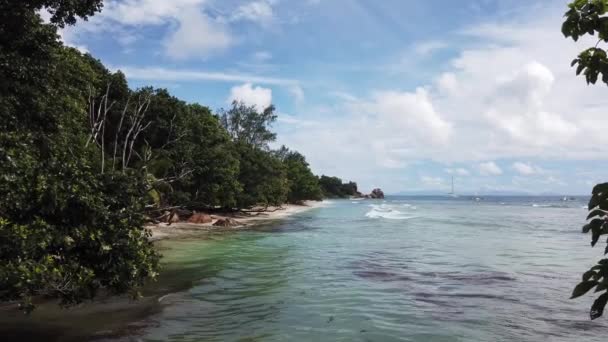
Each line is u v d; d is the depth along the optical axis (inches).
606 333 348.5
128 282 357.4
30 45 476.1
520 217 2186.3
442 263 699.4
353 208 3309.5
